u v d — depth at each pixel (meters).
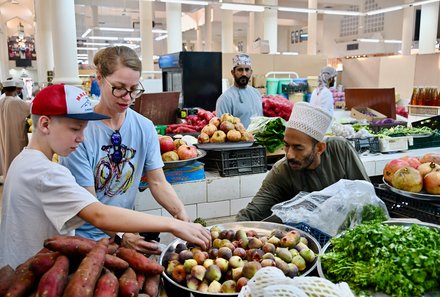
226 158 2.58
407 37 14.51
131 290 0.94
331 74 5.64
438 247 1.10
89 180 1.66
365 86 9.73
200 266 1.15
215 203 2.55
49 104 1.29
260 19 15.35
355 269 1.08
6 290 0.91
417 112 6.34
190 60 4.73
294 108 1.71
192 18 19.78
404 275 1.02
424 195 1.62
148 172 1.92
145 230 1.27
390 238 1.12
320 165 1.83
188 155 2.41
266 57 8.59
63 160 1.61
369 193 1.47
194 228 1.31
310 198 1.50
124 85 1.59
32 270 0.94
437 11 11.77
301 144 1.66
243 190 2.63
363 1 16.91
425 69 8.24
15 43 18.61
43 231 1.34
